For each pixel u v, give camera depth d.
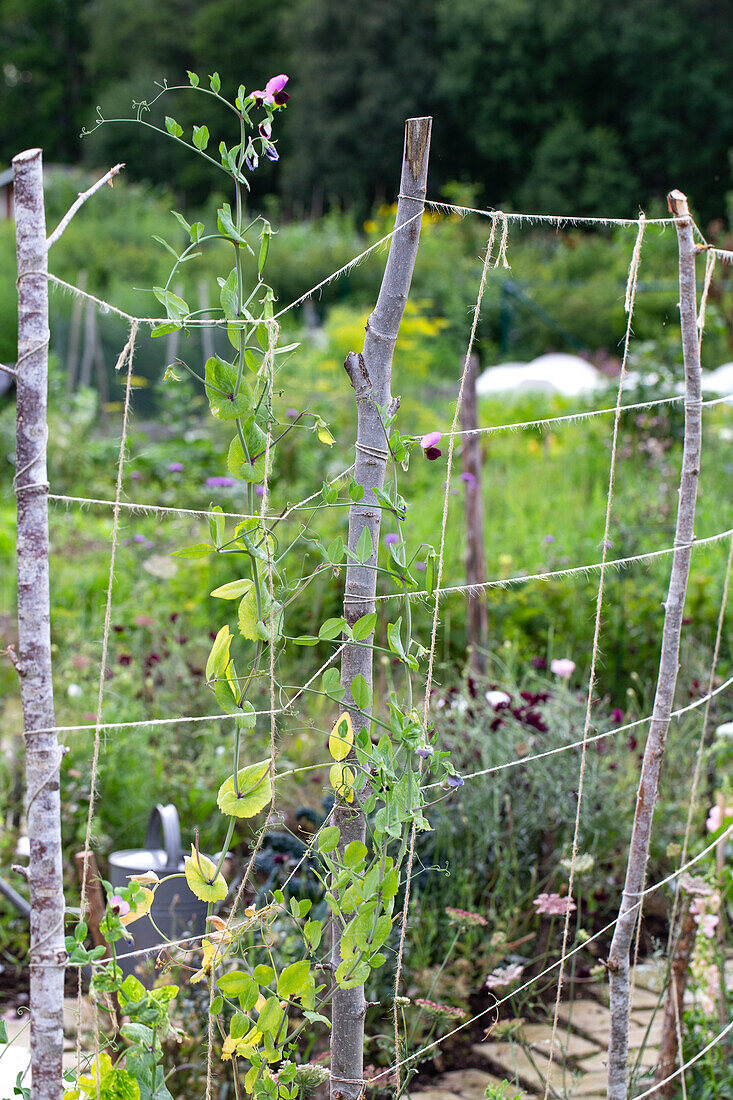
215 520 1.36
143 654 4.11
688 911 2.01
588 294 16.22
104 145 29.42
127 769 3.35
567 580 4.77
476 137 26.83
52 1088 1.21
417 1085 2.31
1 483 9.03
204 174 29.06
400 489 7.55
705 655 4.18
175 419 9.55
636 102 26.45
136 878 1.31
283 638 1.43
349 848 1.44
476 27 26.56
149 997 1.27
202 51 30.47
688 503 1.65
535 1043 2.48
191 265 15.98
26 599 1.19
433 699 3.23
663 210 25.30
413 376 11.30
